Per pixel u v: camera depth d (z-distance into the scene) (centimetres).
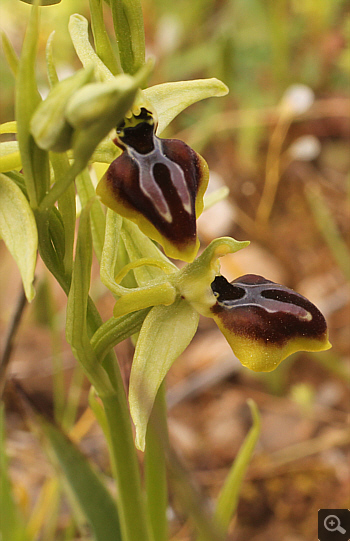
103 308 31
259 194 37
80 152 17
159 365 18
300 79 39
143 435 18
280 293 19
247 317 18
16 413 26
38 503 24
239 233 35
